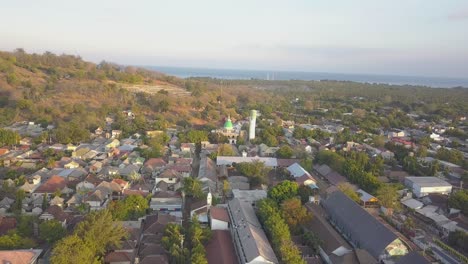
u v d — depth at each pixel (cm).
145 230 9800
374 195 12850
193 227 9394
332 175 15088
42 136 18838
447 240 10588
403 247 9062
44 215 10275
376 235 9444
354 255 8812
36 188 12525
